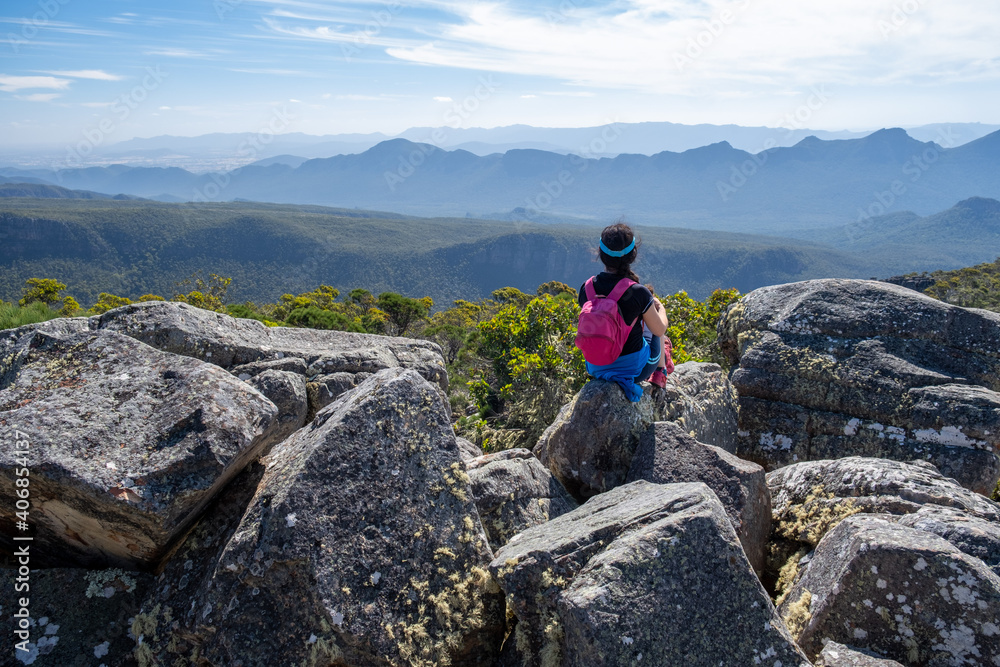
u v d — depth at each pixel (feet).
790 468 15.30
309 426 13.52
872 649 9.89
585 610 8.66
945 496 12.15
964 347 19.56
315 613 9.57
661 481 13.47
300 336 25.32
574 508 14.11
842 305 21.39
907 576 9.72
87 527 10.47
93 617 10.59
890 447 17.98
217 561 10.25
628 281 14.75
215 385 11.44
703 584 9.34
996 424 16.67
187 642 9.97
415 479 11.32
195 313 21.70
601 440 14.82
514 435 39.29
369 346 25.14
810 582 11.34
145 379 11.67
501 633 10.72
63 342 12.52
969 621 9.26
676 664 8.75
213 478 10.35
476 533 11.35
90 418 10.73
